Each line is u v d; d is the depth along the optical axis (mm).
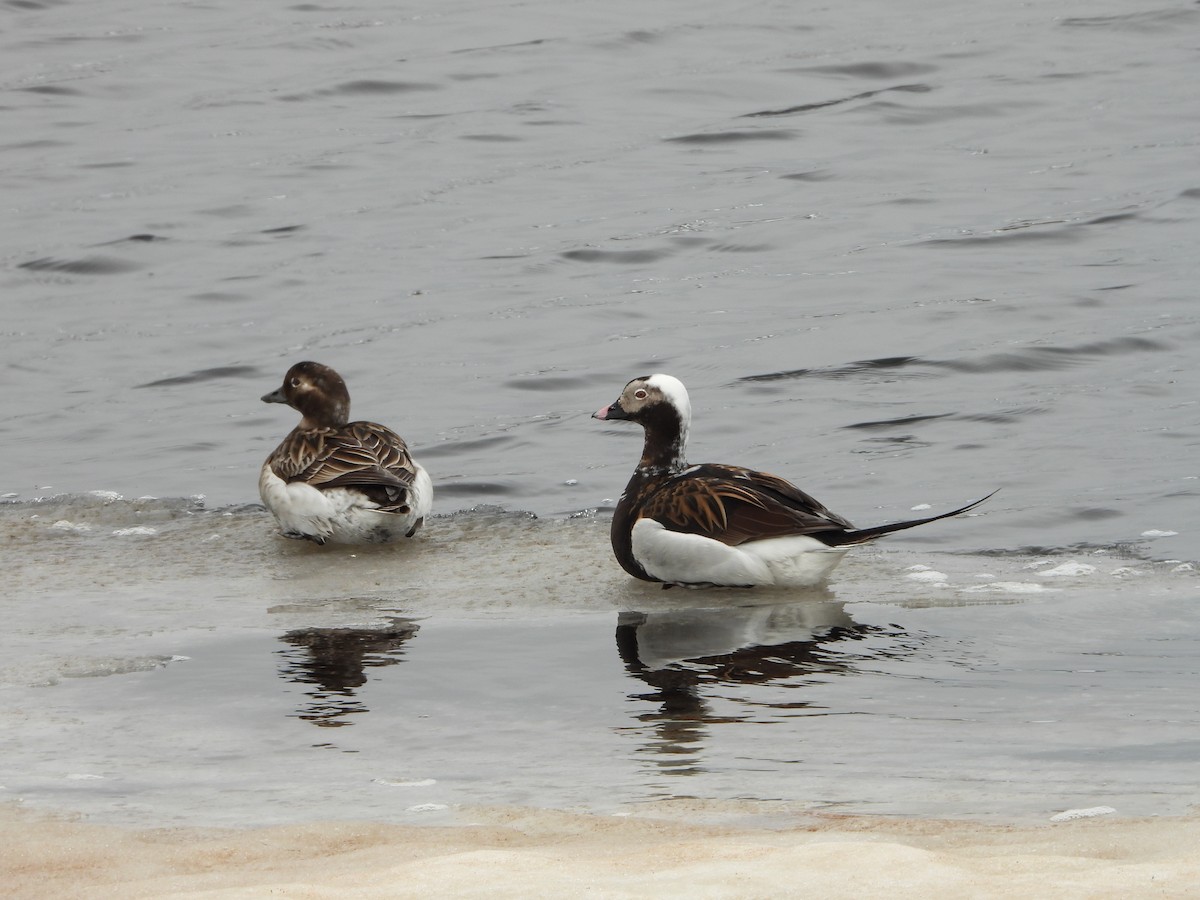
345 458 13297
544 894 4820
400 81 36469
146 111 34188
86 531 13766
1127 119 30969
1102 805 6465
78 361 19562
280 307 21672
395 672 9438
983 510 13398
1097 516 13086
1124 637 9828
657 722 8320
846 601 10969
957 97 33438
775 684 9008
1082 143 29469
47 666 9625
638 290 22047
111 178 28953
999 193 26391
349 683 9211
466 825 6344
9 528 13852
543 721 8391
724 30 40875
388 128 32562
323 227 25719
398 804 6820
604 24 41875
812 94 34281
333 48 40031
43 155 30703
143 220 26172
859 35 39781
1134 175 26906
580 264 23406
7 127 32812
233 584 11938
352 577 12109
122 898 5234
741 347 19203
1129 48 37094
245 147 31172
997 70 35562
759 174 28391
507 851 5469
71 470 15781
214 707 8742
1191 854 5234
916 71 36000
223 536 13555
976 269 22141
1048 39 38312
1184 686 8758
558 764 7562
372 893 4910
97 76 37219
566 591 11508
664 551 11461
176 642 10188
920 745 7738
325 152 30719
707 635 10164
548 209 26531
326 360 19375
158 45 40531
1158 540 12367
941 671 9188
